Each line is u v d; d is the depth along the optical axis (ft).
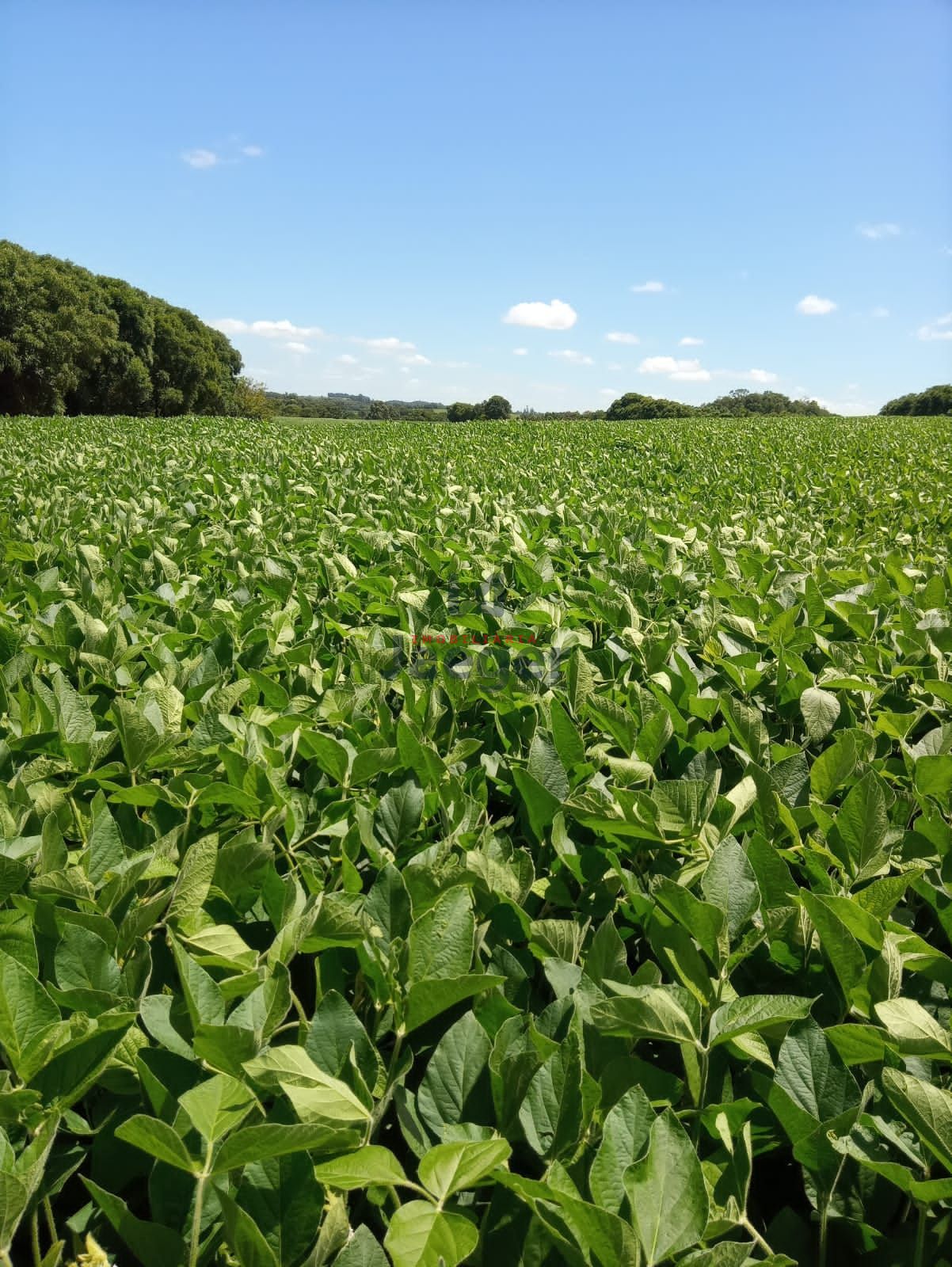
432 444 64.54
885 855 5.14
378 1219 3.51
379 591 11.70
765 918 4.29
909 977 4.67
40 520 17.85
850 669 9.07
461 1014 4.19
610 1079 3.69
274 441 57.72
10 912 4.21
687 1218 2.96
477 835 5.53
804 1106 3.66
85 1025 3.30
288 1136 2.85
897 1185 3.49
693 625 10.83
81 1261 3.10
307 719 7.07
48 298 244.01
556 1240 2.94
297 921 3.85
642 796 5.14
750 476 40.06
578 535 18.12
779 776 6.31
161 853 5.04
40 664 8.59
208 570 14.61
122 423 96.32
